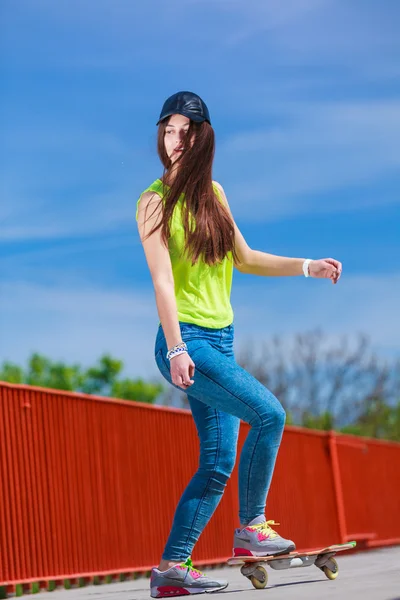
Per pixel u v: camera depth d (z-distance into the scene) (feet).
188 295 14.14
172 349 13.58
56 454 30.71
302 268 15.55
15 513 28.17
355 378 159.94
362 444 63.57
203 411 14.57
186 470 38.99
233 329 14.55
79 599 18.35
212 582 14.23
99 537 32.27
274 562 14.65
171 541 14.38
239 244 15.46
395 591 12.39
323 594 12.41
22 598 21.44
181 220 14.07
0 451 28.02
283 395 161.48
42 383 172.65
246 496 14.34
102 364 172.45
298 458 51.72
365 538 60.08
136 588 23.97
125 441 35.14
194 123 14.46
